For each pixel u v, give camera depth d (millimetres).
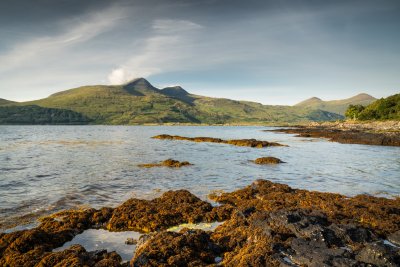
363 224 14742
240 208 16766
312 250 10547
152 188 24344
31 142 75000
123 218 16172
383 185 26391
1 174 29922
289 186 25047
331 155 49062
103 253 11750
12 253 11695
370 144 70750
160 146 64812
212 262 11422
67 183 25844
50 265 10531
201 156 46688
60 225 15211
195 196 20266
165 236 12391
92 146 64188
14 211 17859
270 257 10391
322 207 17734
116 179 27750
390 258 9500
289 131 132000
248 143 66688
